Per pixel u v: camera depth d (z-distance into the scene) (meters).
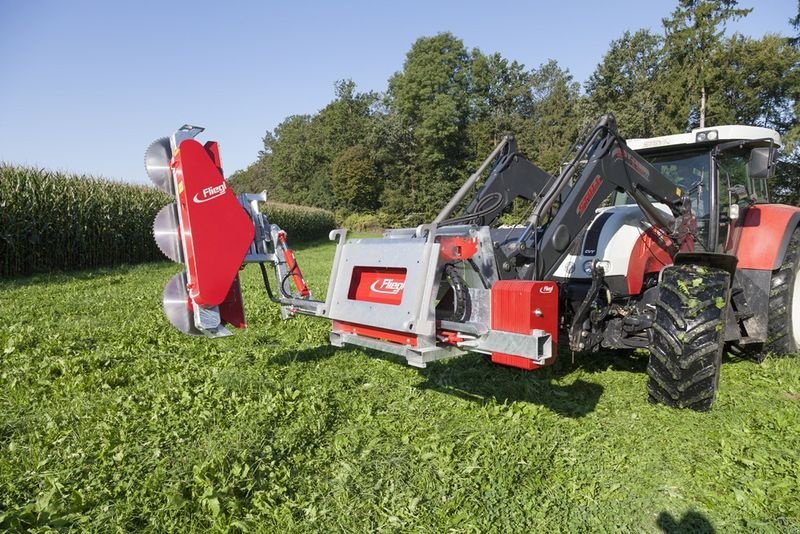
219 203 3.82
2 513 2.39
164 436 3.24
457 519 2.47
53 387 4.06
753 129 4.85
